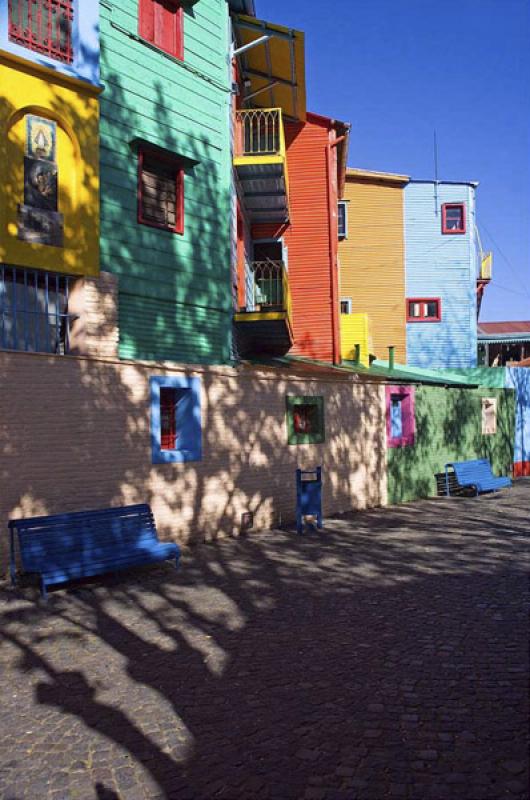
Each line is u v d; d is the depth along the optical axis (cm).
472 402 1939
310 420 1330
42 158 916
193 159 1104
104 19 1010
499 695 452
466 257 2659
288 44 1409
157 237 1065
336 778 360
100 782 368
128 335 1016
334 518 1305
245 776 367
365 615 652
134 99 1044
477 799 334
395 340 2627
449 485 1764
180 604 707
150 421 981
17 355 823
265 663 534
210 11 1205
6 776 377
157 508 988
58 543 758
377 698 458
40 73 912
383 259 2644
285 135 1816
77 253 937
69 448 875
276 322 1256
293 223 1800
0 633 623
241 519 1130
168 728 428
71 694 486
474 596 707
